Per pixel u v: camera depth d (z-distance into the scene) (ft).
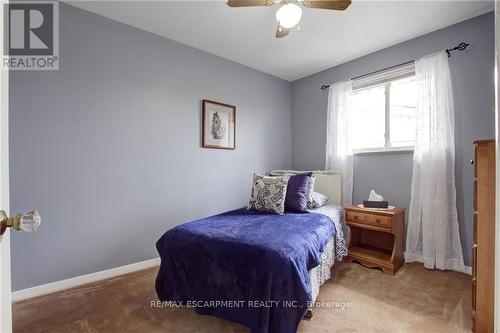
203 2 7.00
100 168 7.54
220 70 10.43
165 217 8.87
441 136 7.86
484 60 7.41
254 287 4.58
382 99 9.89
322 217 7.54
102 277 7.54
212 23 8.02
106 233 7.65
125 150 8.01
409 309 5.77
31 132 6.51
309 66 11.37
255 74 11.75
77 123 7.15
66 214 6.99
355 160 10.46
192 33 8.63
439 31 8.23
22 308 5.90
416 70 8.43
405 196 9.04
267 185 8.29
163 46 8.83
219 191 10.44
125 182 8.02
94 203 7.44
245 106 11.37
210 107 10.06
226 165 10.69
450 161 7.82
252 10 7.38
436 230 7.85
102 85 7.57
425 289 6.68
